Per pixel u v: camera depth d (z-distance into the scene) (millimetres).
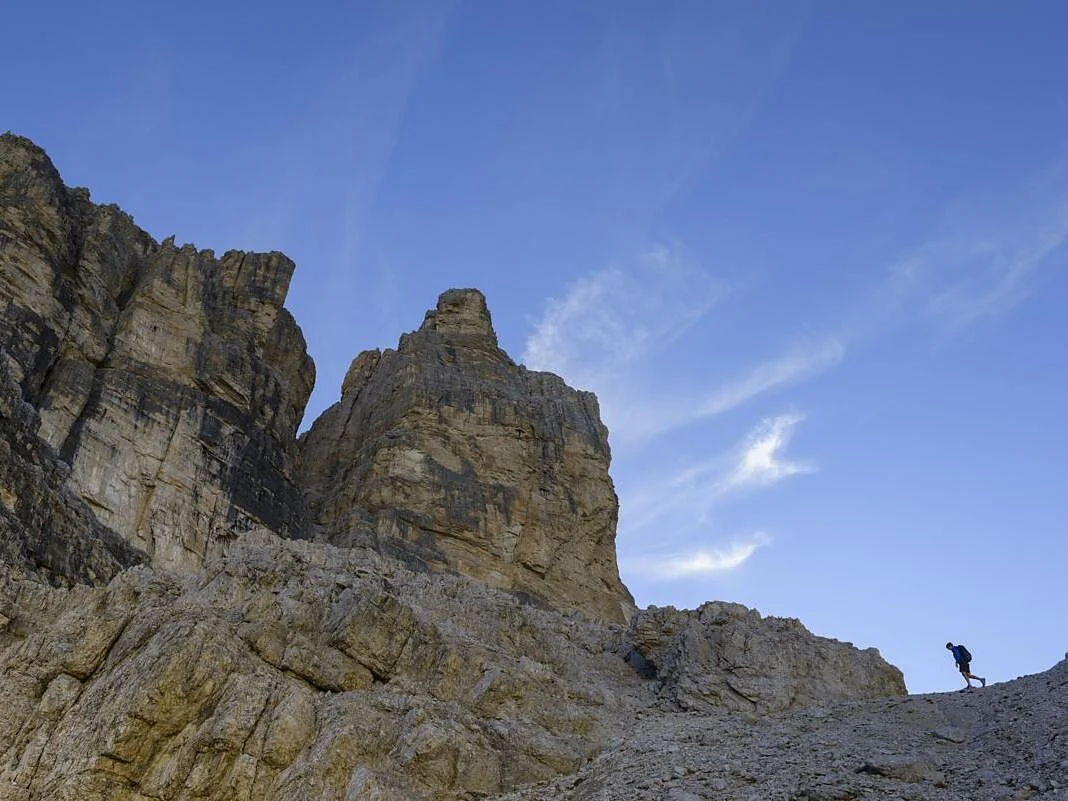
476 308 81750
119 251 59469
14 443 42469
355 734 28641
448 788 28641
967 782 24812
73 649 29859
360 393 76000
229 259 68250
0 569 32438
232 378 58219
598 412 77188
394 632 34094
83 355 51969
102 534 44281
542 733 32562
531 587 62719
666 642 45125
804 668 42125
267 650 31188
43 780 26531
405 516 61125
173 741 27516
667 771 28328
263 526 54562
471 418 69125
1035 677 34094
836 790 24641
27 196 54094
